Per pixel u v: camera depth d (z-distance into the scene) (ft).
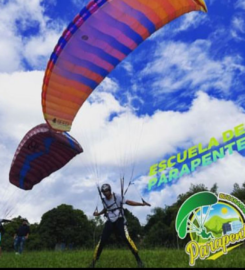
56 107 31.60
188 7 30.91
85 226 165.17
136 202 24.68
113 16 28.07
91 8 27.14
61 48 28.53
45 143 41.24
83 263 27.45
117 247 48.70
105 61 31.22
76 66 30.09
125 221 24.45
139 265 23.54
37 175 46.21
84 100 33.40
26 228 45.39
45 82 30.01
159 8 29.27
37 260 30.58
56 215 162.81
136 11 28.50
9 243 150.41
